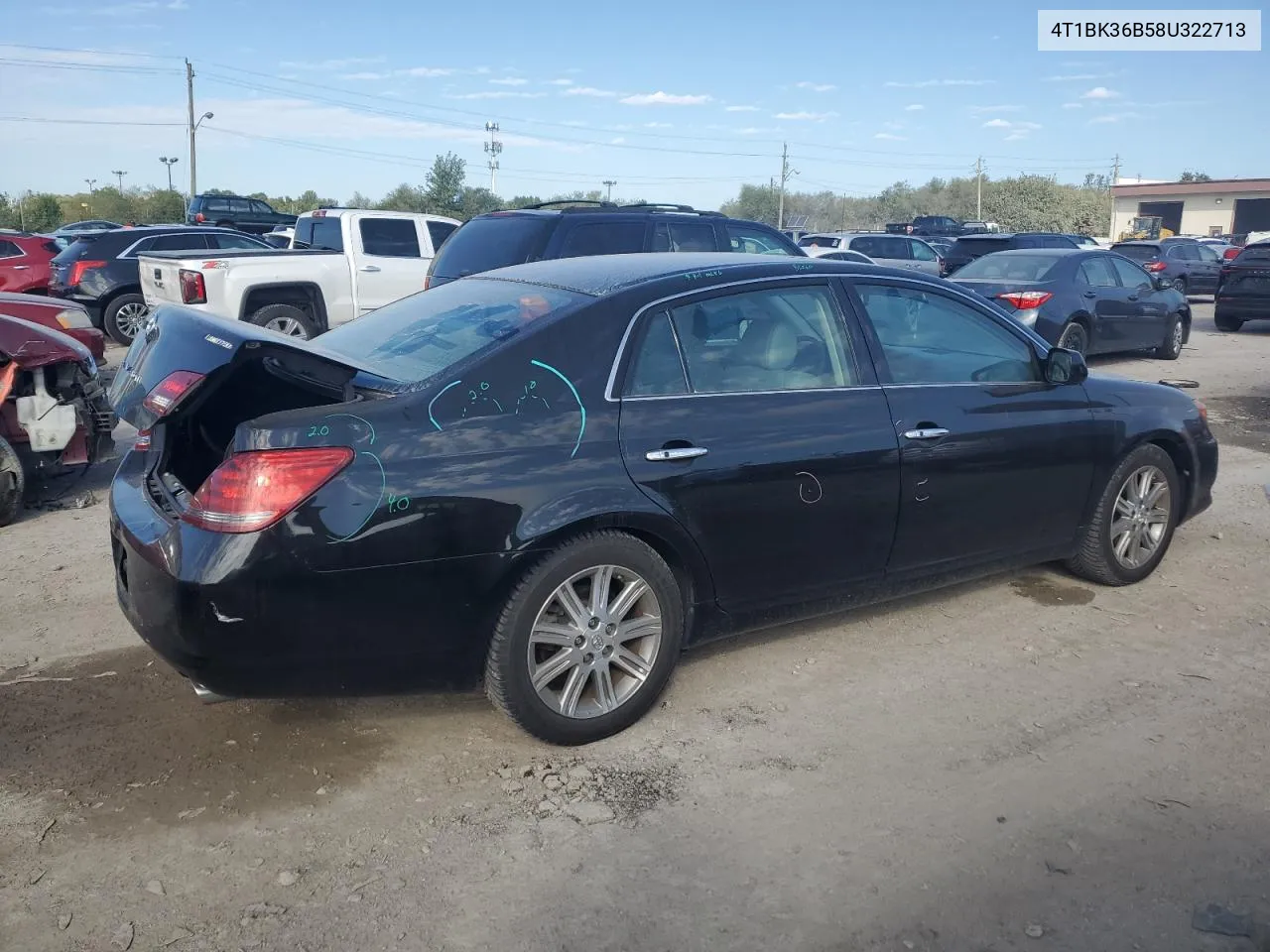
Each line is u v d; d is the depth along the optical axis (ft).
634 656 12.82
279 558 10.61
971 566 15.89
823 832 10.91
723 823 11.07
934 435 14.67
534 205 33.88
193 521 10.78
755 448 13.11
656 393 12.73
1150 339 47.37
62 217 189.57
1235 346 56.85
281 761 12.14
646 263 14.28
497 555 11.51
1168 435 17.80
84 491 24.04
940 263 75.97
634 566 12.47
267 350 11.45
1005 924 9.56
